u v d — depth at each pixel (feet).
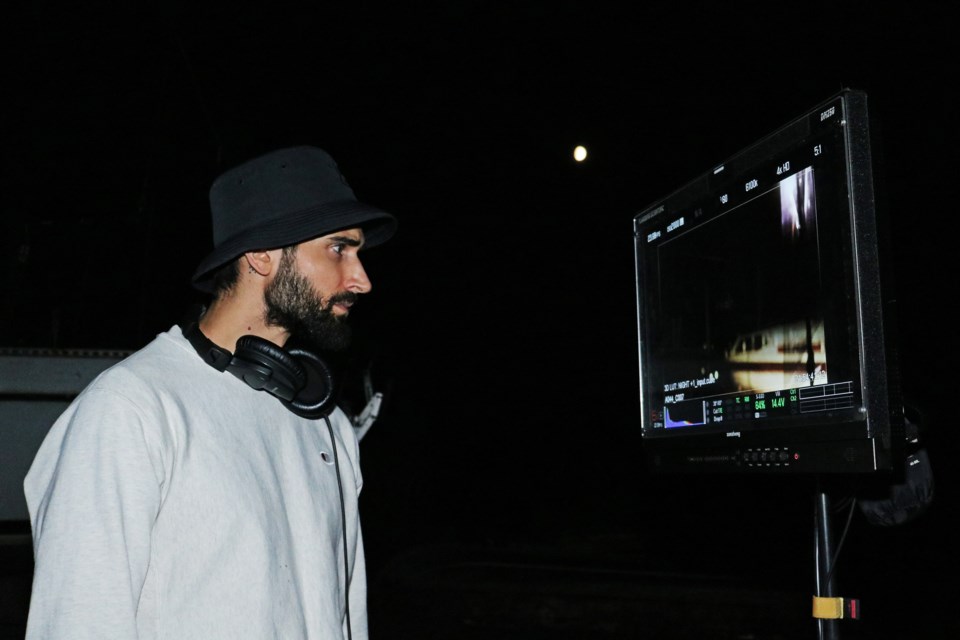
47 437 3.91
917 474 5.36
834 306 4.39
